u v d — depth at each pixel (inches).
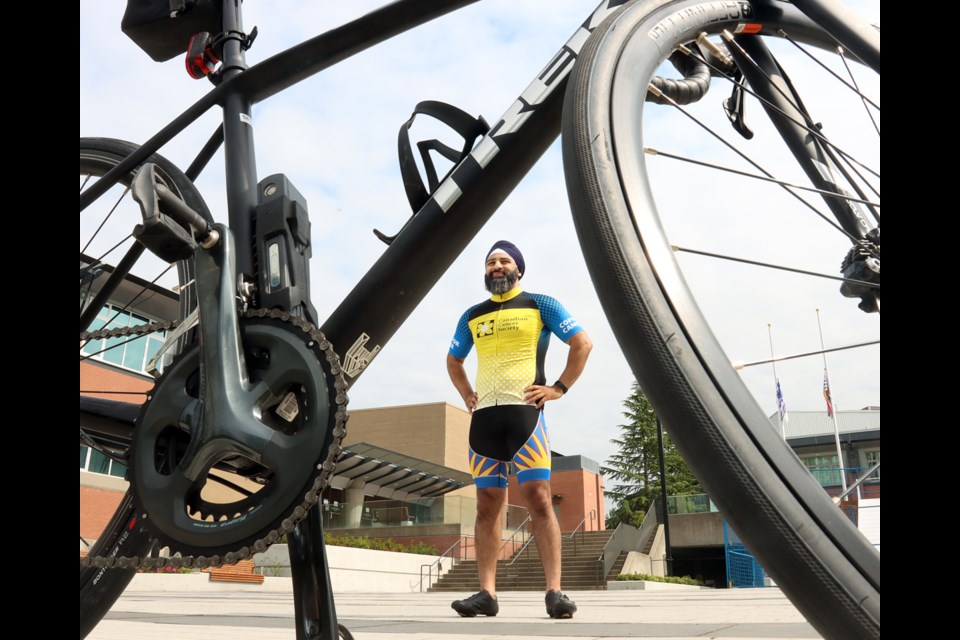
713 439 33.1
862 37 55.9
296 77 61.4
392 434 1274.6
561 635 83.8
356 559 673.0
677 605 194.2
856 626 29.1
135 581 423.8
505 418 126.0
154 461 45.5
